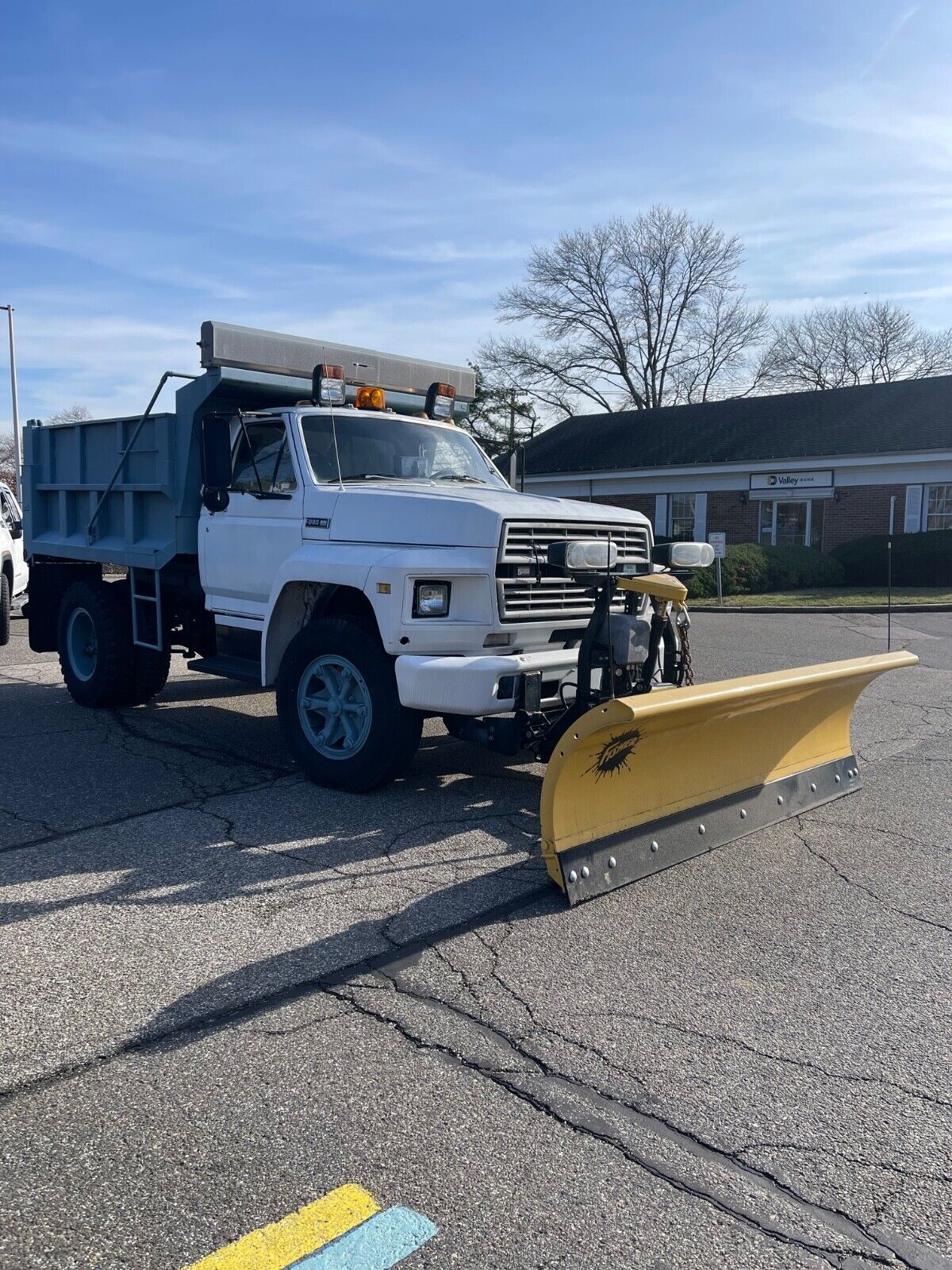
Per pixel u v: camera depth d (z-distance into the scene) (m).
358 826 5.64
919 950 4.19
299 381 7.64
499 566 5.69
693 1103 3.08
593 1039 3.43
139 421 8.01
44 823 5.65
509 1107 3.03
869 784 6.86
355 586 5.92
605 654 5.40
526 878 4.89
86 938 4.15
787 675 5.26
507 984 3.81
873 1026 3.56
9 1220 2.52
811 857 5.33
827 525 26.89
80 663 9.32
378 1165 2.76
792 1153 2.85
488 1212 2.59
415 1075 3.20
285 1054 3.30
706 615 19.80
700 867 5.16
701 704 4.54
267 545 6.86
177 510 7.68
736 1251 2.47
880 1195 2.68
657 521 29.81
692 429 30.95
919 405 27.39
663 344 45.97
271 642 6.69
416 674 5.55
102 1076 3.16
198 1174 2.71
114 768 6.90
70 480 9.22
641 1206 2.62
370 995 3.70
